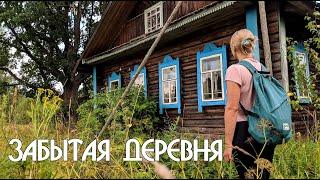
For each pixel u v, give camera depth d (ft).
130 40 37.68
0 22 70.79
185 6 31.27
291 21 24.07
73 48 76.79
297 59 14.93
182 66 30.55
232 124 7.56
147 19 36.32
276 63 22.31
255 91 7.71
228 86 7.78
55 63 73.51
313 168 9.42
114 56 38.55
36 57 75.56
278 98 7.59
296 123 22.25
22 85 73.26
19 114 10.64
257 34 22.47
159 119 32.55
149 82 35.01
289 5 21.70
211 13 24.40
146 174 7.82
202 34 28.58
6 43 73.46
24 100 11.02
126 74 39.09
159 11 34.53
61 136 10.26
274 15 22.49
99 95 29.43
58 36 75.25
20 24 71.61
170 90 31.89
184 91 30.25
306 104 23.40
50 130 10.52
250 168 7.22
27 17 69.15
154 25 35.45
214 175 7.98
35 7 70.38
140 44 32.63
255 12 22.57
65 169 7.96
